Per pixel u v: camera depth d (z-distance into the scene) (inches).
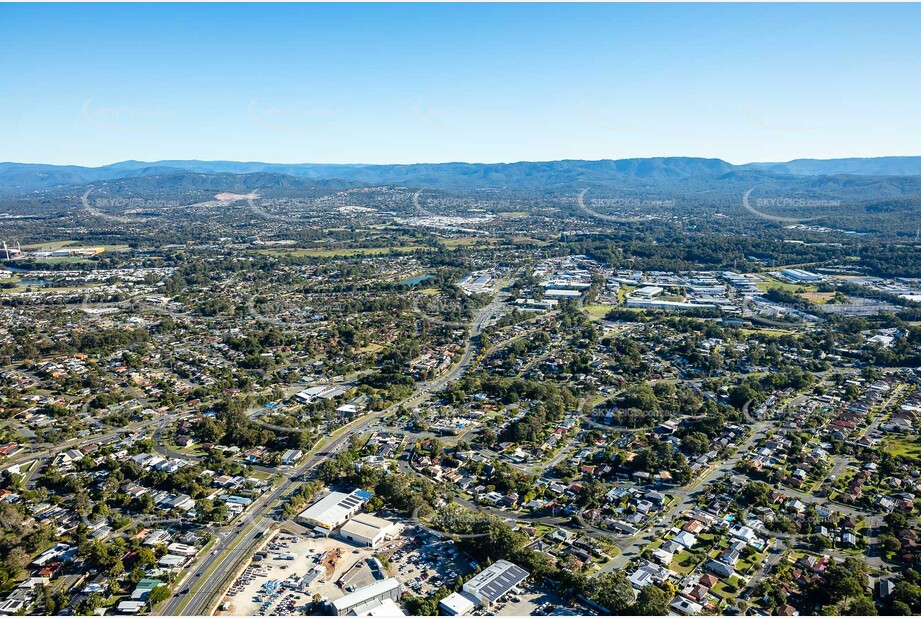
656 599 5575.8
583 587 5802.2
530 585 6038.4
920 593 5639.8
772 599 5693.9
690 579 6063.0
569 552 6491.1
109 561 6190.9
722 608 5674.2
